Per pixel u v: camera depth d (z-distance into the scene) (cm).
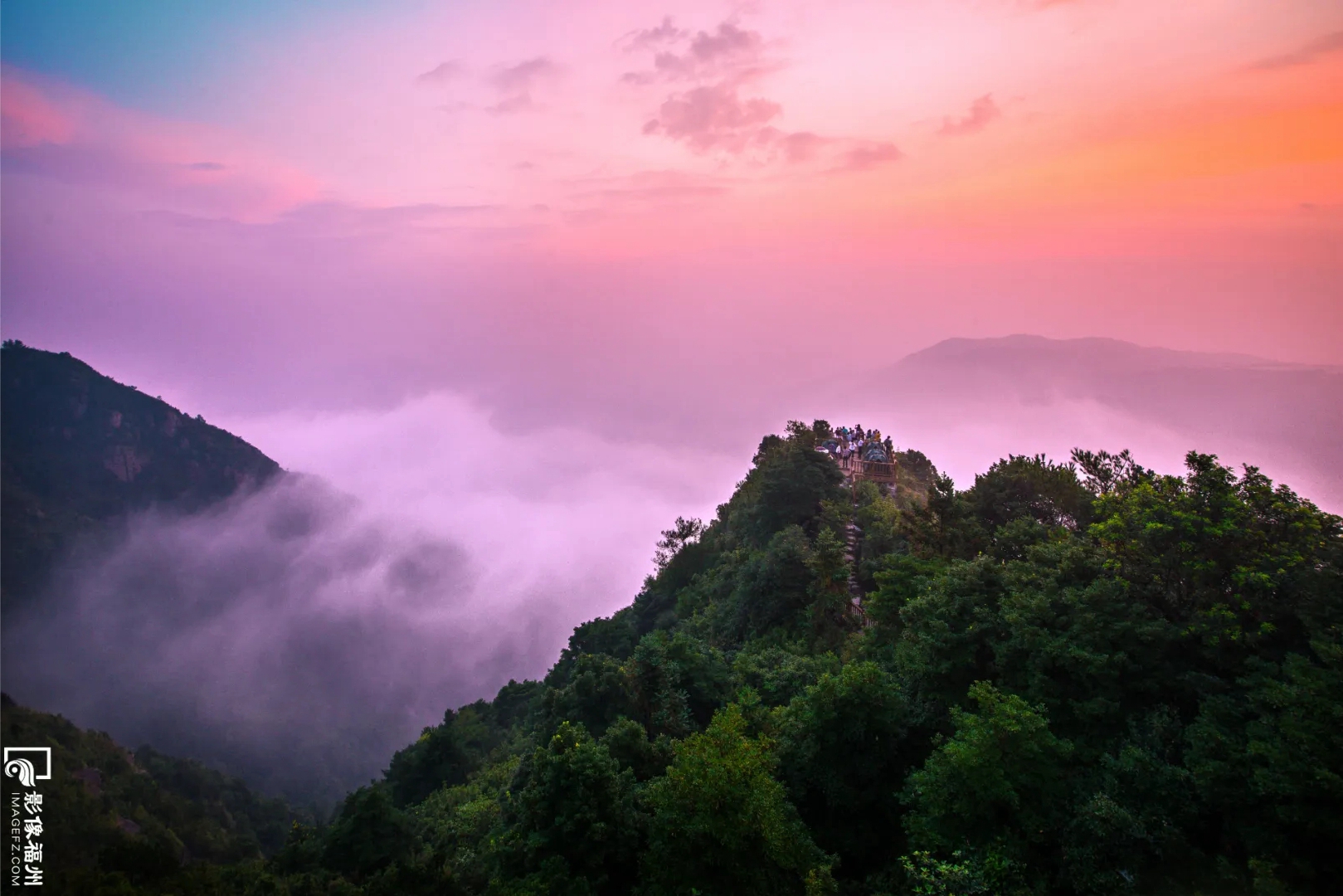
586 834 2252
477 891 2667
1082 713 2189
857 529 5538
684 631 5838
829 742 2523
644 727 3281
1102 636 2300
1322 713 1708
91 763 6675
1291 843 1725
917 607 2866
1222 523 2241
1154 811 1908
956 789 2089
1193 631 2205
